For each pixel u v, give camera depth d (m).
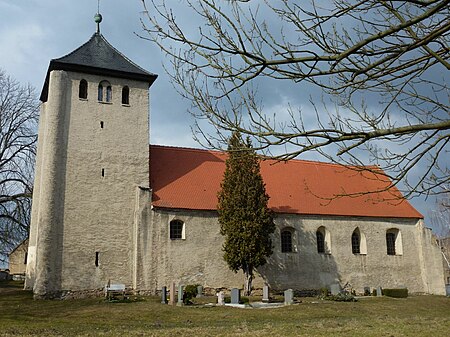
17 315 22.94
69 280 29.27
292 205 35.75
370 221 37.56
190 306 25.42
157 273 30.78
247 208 31.11
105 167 31.88
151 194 32.19
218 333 15.91
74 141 31.48
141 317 22.25
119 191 31.84
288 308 25.45
